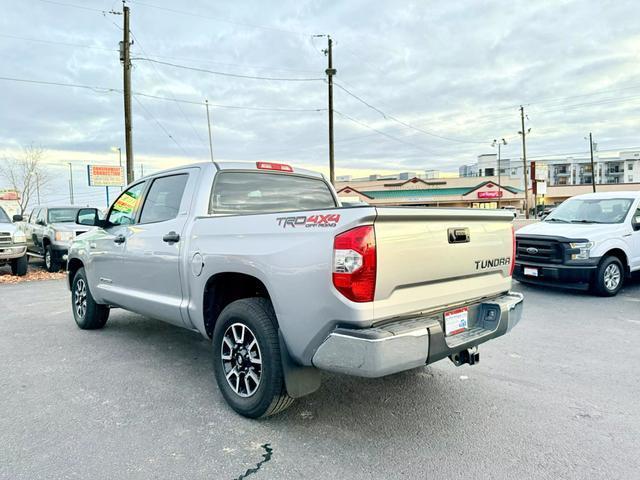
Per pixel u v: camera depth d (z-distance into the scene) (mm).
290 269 2854
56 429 3127
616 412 3381
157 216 4434
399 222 2732
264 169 4352
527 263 8008
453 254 3084
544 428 3133
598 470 2619
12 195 37594
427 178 68188
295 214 2916
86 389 3840
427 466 2668
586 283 7719
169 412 3398
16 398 3652
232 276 3439
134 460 2738
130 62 18500
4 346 5082
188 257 3762
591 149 61562
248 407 3207
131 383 3977
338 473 2602
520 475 2570
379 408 3463
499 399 3619
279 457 2775
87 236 5641
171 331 5711
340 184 68250
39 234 13062
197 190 3953
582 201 9008
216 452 2832
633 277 9312
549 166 90625
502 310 3346
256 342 3156
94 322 5660
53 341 5270
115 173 28281
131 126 18672
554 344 5070
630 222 8031
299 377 3020
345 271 2576
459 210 3117
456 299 3156
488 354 4727
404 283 2762
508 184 62719
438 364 4441
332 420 3270
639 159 87750
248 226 3244
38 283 10320
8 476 2559
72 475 2576
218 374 3469
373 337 2525
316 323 2742
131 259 4594
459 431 3096
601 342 5145
